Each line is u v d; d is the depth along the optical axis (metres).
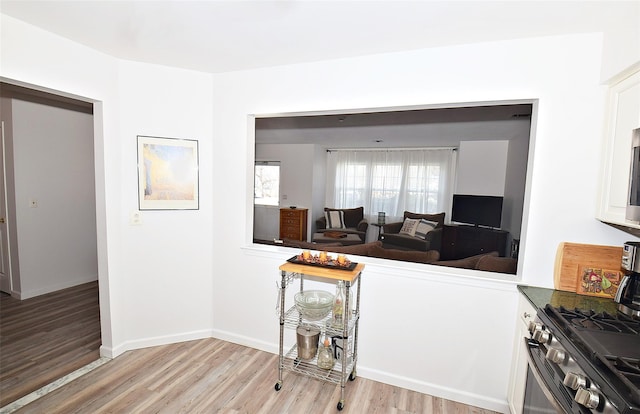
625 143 1.53
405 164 7.27
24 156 3.47
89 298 3.62
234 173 2.64
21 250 3.50
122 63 2.37
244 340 2.72
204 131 2.65
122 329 2.54
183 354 2.56
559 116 1.81
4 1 1.60
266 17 1.71
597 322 1.37
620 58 1.52
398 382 2.25
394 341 2.25
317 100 2.32
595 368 1.02
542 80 1.83
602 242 1.80
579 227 1.83
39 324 2.98
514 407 1.85
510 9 1.55
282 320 2.15
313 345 2.18
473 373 2.09
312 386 2.23
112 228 2.41
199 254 2.73
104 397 2.04
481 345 2.05
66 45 2.03
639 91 1.43
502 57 1.88
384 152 7.44
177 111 2.55
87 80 2.17
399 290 2.21
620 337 1.23
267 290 2.62
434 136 5.47
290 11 1.64
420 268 2.17
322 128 5.03
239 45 2.07
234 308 2.74
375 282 2.26
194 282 2.74
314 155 7.31
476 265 2.62
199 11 1.66
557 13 1.56
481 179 5.80
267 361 2.50
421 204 7.19
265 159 7.78
